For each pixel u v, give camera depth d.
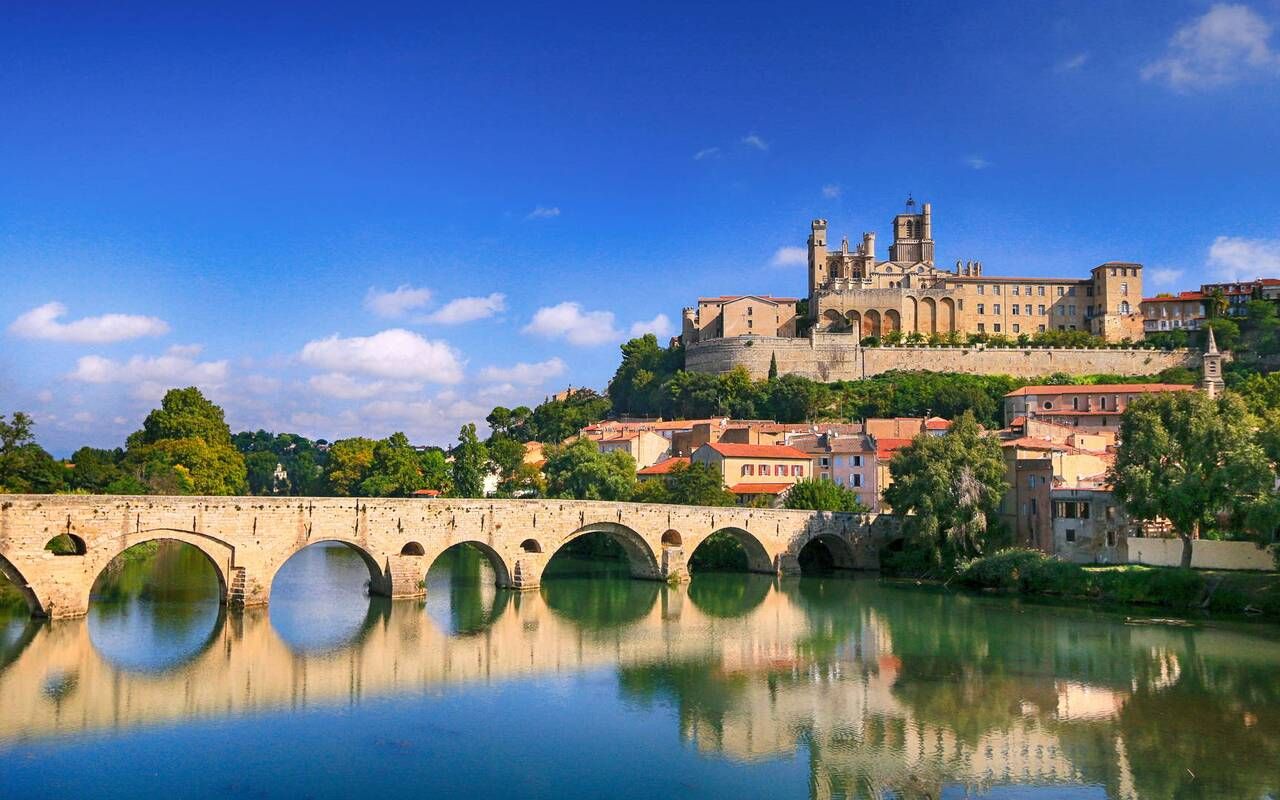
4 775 50.62
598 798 49.56
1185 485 103.75
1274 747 57.25
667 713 63.91
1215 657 79.94
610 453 186.38
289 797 48.75
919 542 133.38
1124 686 70.75
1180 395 117.00
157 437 179.62
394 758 54.53
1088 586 111.69
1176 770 53.62
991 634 90.81
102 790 49.03
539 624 94.12
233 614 89.25
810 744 57.97
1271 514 94.81
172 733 57.59
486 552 116.31
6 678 67.44
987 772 53.50
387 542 101.44
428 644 83.00
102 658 73.69
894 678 73.38
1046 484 128.88
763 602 112.31
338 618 93.00
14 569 78.62
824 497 152.38
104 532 82.31
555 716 62.91
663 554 127.25
